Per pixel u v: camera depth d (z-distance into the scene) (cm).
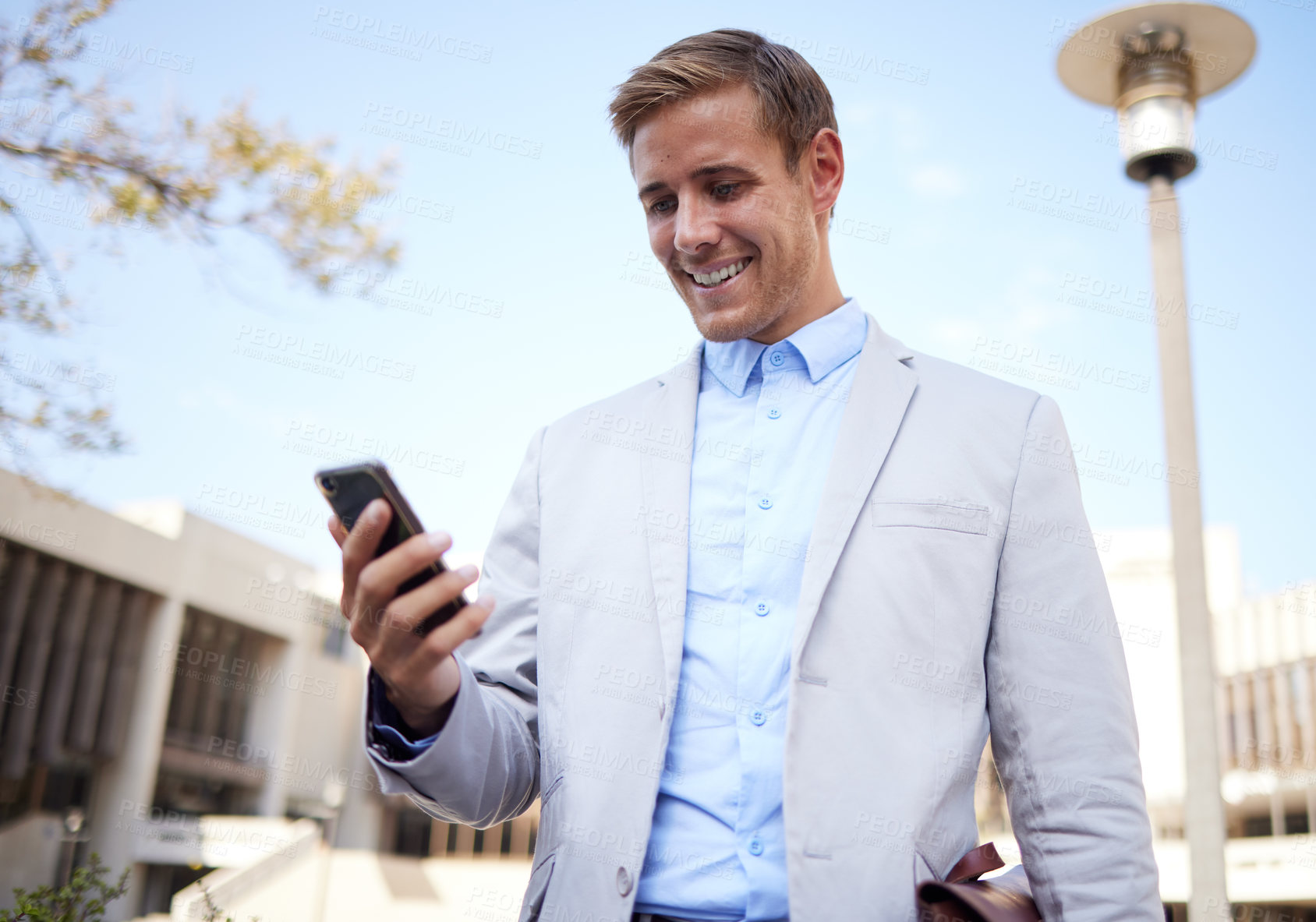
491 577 172
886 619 136
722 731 138
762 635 141
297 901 1672
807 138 159
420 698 129
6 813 1290
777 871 129
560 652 150
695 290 159
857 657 134
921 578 138
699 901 130
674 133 152
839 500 143
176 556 1501
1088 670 136
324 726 1795
